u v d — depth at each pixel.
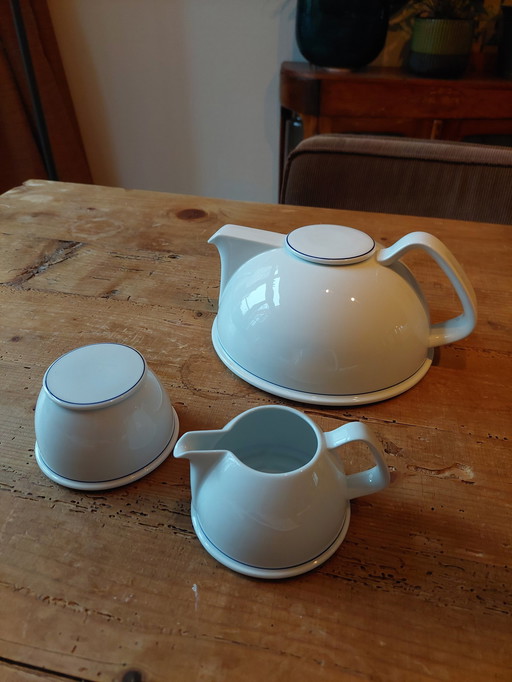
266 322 0.51
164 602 0.35
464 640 0.34
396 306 0.51
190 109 2.07
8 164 1.97
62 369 0.44
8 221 0.88
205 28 1.88
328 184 1.07
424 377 0.56
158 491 0.43
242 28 1.86
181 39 1.91
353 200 1.08
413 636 0.34
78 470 0.42
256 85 1.97
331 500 0.37
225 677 0.32
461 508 0.43
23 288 0.70
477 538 0.40
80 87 2.07
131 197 0.97
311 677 0.32
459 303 0.68
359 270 0.51
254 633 0.34
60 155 2.01
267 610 0.35
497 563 0.39
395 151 1.02
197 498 0.39
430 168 1.02
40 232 0.84
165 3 1.84
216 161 2.19
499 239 0.83
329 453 0.38
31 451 0.47
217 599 0.36
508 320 0.65
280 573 0.37
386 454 0.47
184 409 0.51
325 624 0.34
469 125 1.66
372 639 0.34
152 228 0.86
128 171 2.27
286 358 0.51
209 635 0.34
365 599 0.36
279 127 2.02
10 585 0.36
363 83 1.60
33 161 1.95
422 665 0.32
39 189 1.00
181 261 0.77
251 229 0.58
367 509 0.42
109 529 0.40
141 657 0.33
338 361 0.50
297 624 0.34
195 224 0.87
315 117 1.68
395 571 0.38
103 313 0.65
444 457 0.47
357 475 0.41
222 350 0.58
